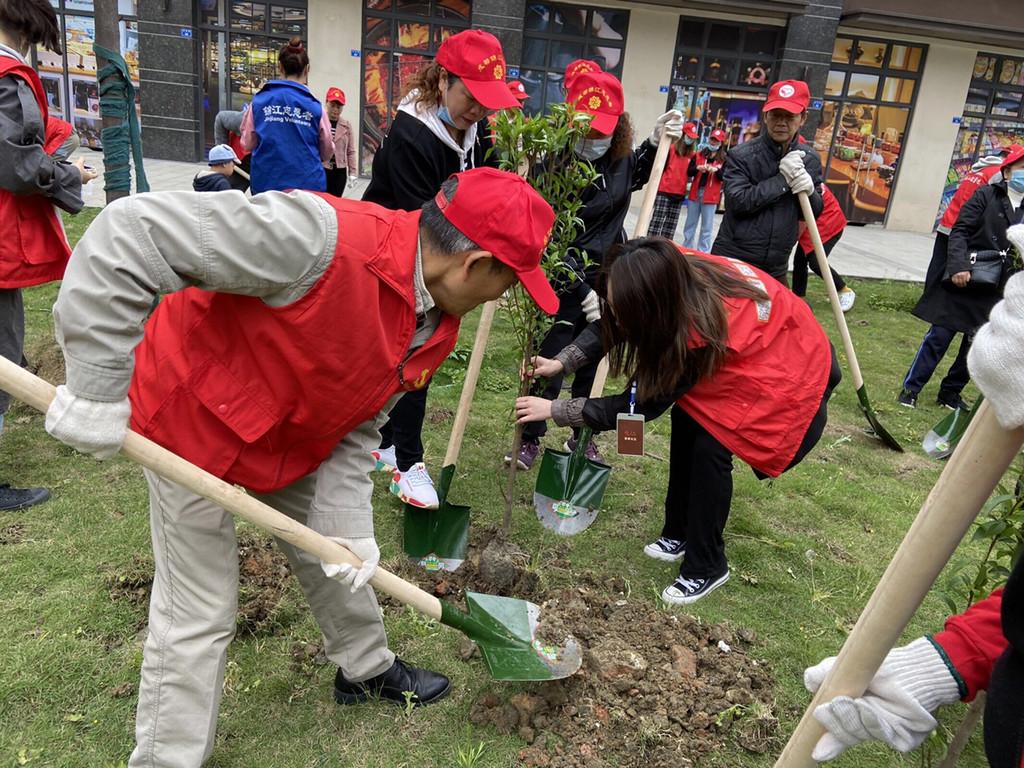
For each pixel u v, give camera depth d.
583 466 3.38
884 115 16.36
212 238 1.54
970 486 1.27
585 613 2.98
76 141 3.69
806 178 4.72
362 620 2.35
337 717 2.45
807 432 3.04
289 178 5.37
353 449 2.04
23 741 2.24
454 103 3.13
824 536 3.88
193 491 1.73
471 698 2.58
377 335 1.73
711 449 3.02
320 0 14.82
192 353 1.77
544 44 15.26
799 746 1.58
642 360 2.74
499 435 4.68
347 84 15.30
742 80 15.77
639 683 2.57
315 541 1.89
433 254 1.77
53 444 3.99
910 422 5.62
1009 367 1.12
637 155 4.21
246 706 2.46
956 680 1.53
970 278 5.44
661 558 3.53
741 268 3.09
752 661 2.80
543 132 2.64
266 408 1.79
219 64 15.12
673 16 15.14
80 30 14.78
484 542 3.49
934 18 15.04
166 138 15.04
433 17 15.12
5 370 1.56
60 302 1.51
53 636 2.64
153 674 1.97
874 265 11.98
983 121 16.52
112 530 3.27
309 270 1.63
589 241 3.95
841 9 15.04
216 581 1.97
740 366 2.88
